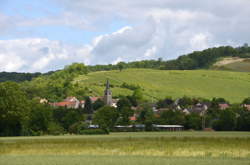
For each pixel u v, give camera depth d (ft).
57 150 234.38
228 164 169.99
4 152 229.86
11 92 429.38
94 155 208.03
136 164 170.81
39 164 171.94
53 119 531.09
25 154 218.18
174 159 187.32
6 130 433.07
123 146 254.47
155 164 170.19
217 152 216.33
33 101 485.97
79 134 484.74
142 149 234.17
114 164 170.71
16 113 424.87
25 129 447.83
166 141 293.43
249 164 170.30
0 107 419.95
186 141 291.79
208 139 306.35
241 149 231.30
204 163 172.86
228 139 305.94
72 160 184.34
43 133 472.44
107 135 428.56
